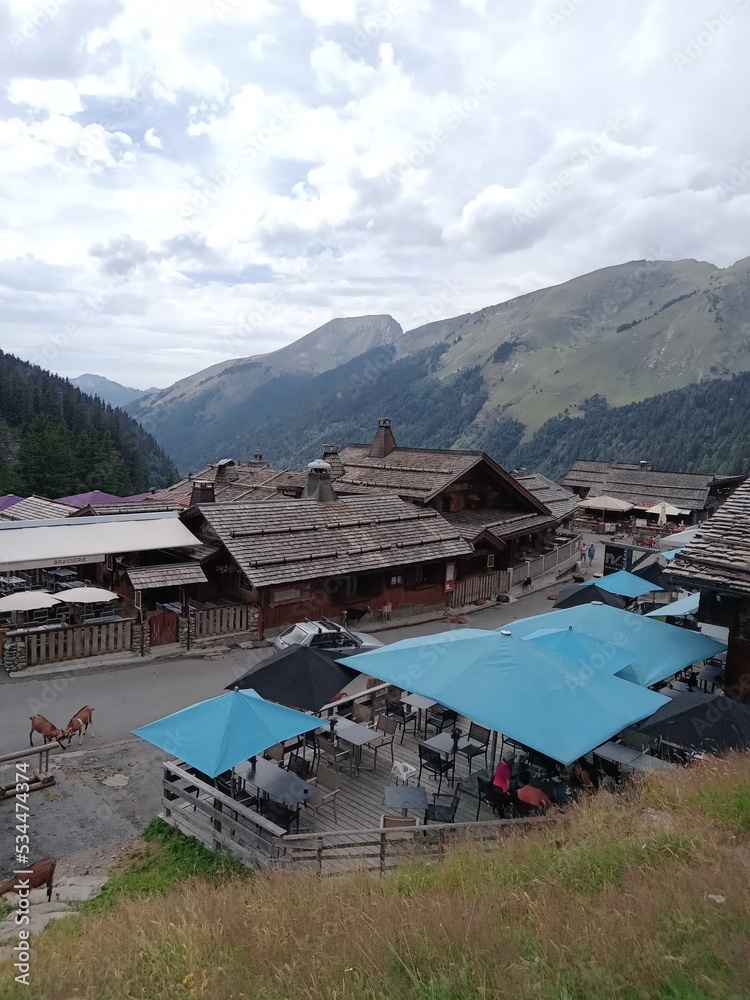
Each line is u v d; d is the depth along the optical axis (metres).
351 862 10.24
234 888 9.03
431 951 5.89
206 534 26.23
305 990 5.59
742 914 5.80
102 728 16.23
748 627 14.30
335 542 26.67
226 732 10.91
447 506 35.38
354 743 12.87
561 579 37.19
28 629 20.11
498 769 11.40
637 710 10.93
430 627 27.47
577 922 6.10
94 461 91.81
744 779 9.20
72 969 6.82
